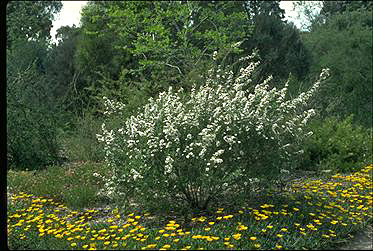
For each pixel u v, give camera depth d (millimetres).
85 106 16250
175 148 5922
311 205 6266
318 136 10469
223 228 5301
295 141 6516
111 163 6258
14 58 17688
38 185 8125
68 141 12422
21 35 27281
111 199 6914
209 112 6191
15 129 10953
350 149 10219
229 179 5945
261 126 5820
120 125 10773
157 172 5895
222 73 8078
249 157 6066
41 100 11992
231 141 5660
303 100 6727
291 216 5746
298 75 22219
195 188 6113
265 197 6453
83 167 9750
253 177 6070
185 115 6035
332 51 24875
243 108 6070
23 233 5480
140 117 6609
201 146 5738
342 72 24016
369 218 6008
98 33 21422
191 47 18234
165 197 6043
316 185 7602
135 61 20641
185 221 5902
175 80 13398
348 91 23828
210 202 6402
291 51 22719
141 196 5973
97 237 5160
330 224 5652
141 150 5957
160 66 17484
